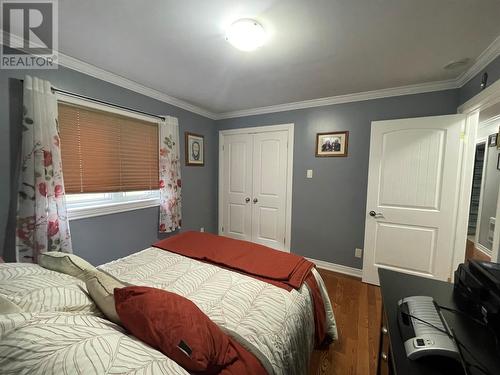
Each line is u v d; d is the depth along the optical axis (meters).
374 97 2.58
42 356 0.55
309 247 3.12
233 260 1.62
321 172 2.96
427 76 2.14
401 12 1.29
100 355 0.57
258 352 0.87
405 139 2.33
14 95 1.64
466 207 2.19
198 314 0.85
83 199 2.20
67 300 0.86
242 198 3.64
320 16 1.33
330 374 1.43
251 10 1.29
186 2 1.24
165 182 2.79
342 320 1.96
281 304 1.15
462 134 2.13
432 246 2.30
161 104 2.78
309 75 2.16
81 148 2.05
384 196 2.47
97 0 1.22
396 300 1.01
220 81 2.33
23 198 1.66
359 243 2.79
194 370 0.70
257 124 3.40
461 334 0.79
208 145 3.63
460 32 1.46
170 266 1.52
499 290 0.81
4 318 0.64
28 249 1.69
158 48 1.72
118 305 0.81
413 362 0.70
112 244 2.37
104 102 2.16
